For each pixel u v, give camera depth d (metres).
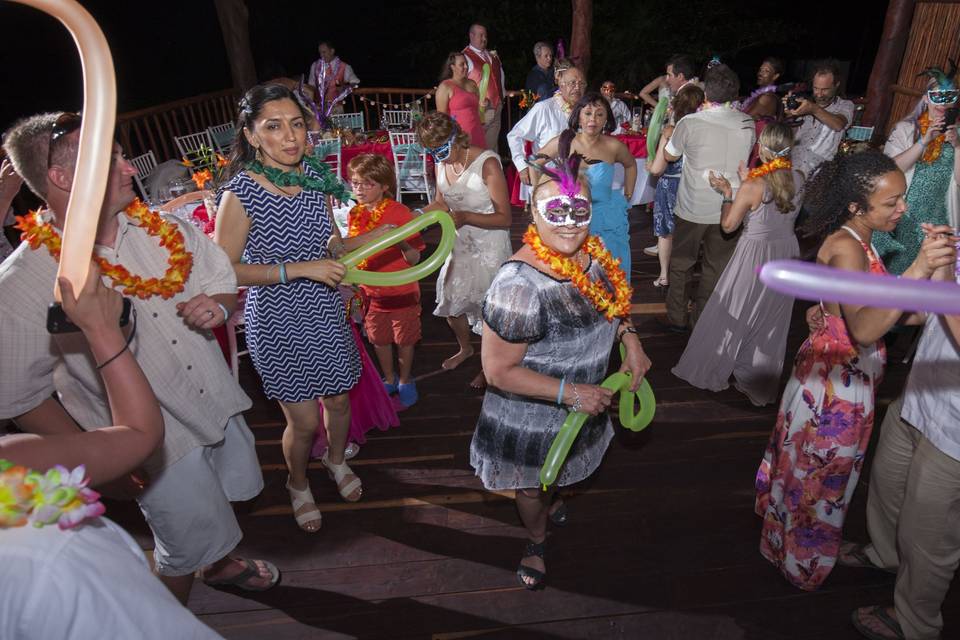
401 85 16.59
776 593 2.71
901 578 2.34
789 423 2.58
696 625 2.57
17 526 0.90
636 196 6.58
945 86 3.65
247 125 2.37
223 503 2.22
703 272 4.31
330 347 2.65
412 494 3.23
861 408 2.40
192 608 2.63
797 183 3.49
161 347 1.97
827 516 2.55
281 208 2.44
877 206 2.14
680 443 3.61
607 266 2.17
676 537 2.98
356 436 3.48
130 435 1.10
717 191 3.88
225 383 2.17
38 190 1.68
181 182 4.42
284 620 2.59
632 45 12.64
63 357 1.81
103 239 1.88
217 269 2.14
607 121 3.79
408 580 2.76
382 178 3.29
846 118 5.07
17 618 0.89
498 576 2.78
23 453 1.02
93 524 1.00
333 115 7.00
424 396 4.02
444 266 4.02
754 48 15.09
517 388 2.06
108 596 0.93
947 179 3.81
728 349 3.88
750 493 3.24
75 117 1.67
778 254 3.68
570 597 2.68
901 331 4.34
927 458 2.11
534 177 4.39
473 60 7.01
